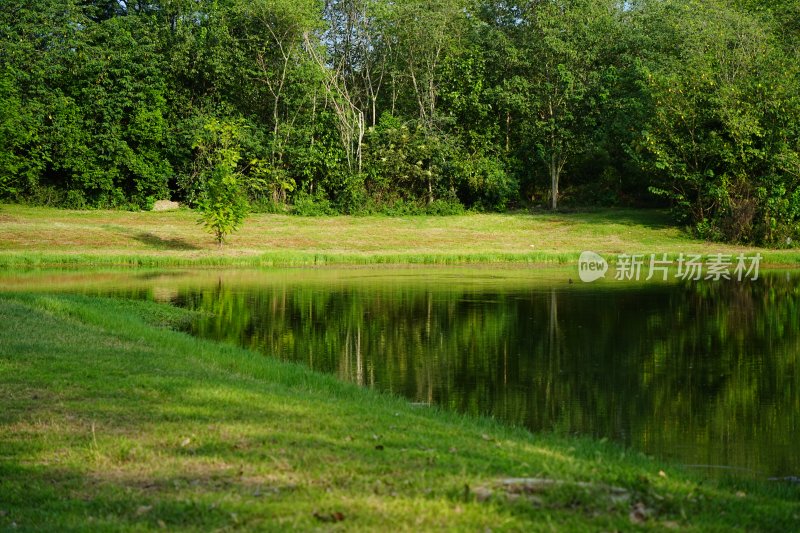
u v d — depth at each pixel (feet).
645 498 18.06
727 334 51.62
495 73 152.46
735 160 118.62
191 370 32.27
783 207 115.96
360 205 142.82
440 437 23.34
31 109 132.05
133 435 22.18
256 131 144.25
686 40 129.29
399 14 148.36
